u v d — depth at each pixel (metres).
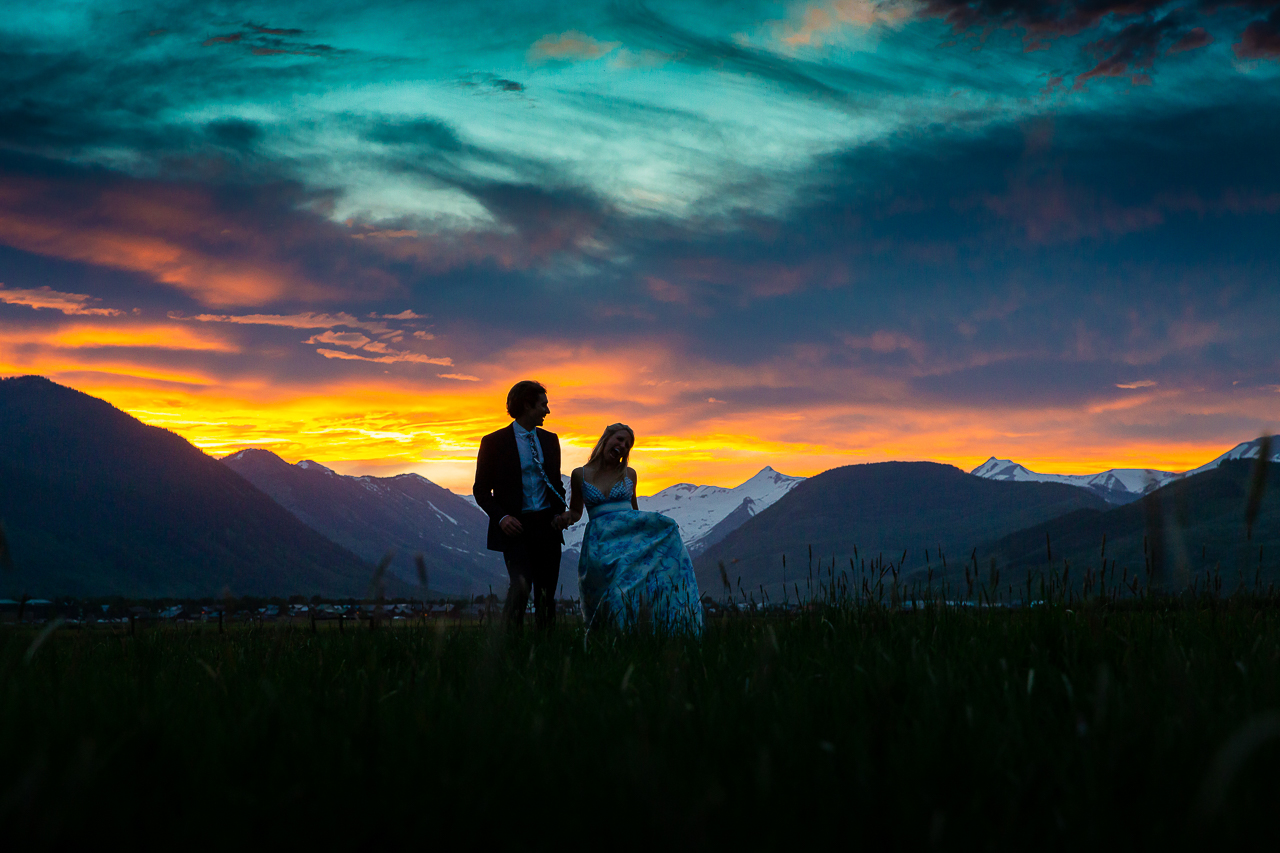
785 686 2.80
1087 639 3.49
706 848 1.48
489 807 1.71
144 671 3.41
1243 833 1.53
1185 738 1.94
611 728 2.25
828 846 1.57
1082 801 1.68
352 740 2.10
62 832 1.55
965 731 2.13
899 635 4.06
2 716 2.31
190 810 1.72
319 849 1.62
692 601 6.70
